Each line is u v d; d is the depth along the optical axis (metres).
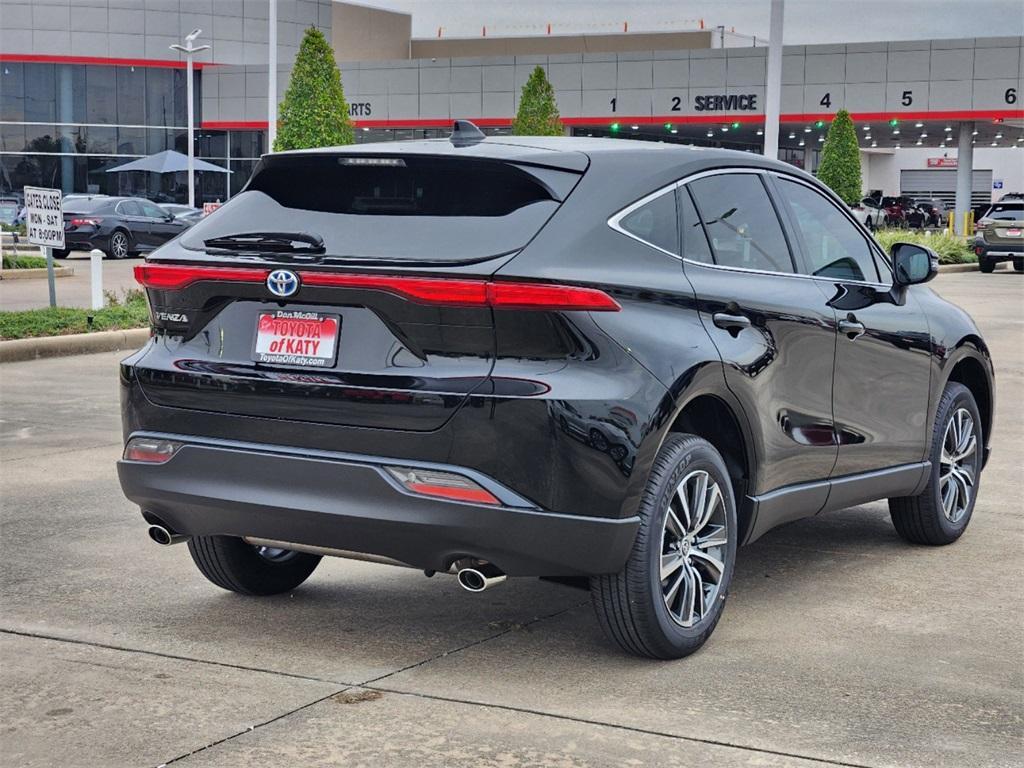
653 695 4.28
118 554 6.09
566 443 4.11
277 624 5.06
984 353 6.63
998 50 46.03
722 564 4.79
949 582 5.75
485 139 4.80
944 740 3.92
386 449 4.24
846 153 39.53
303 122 25.81
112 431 9.40
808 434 5.25
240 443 4.48
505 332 4.13
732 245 5.01
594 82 50.44
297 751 3.80
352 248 4.34
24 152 56.41
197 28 58.75
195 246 4.62
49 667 4.53
